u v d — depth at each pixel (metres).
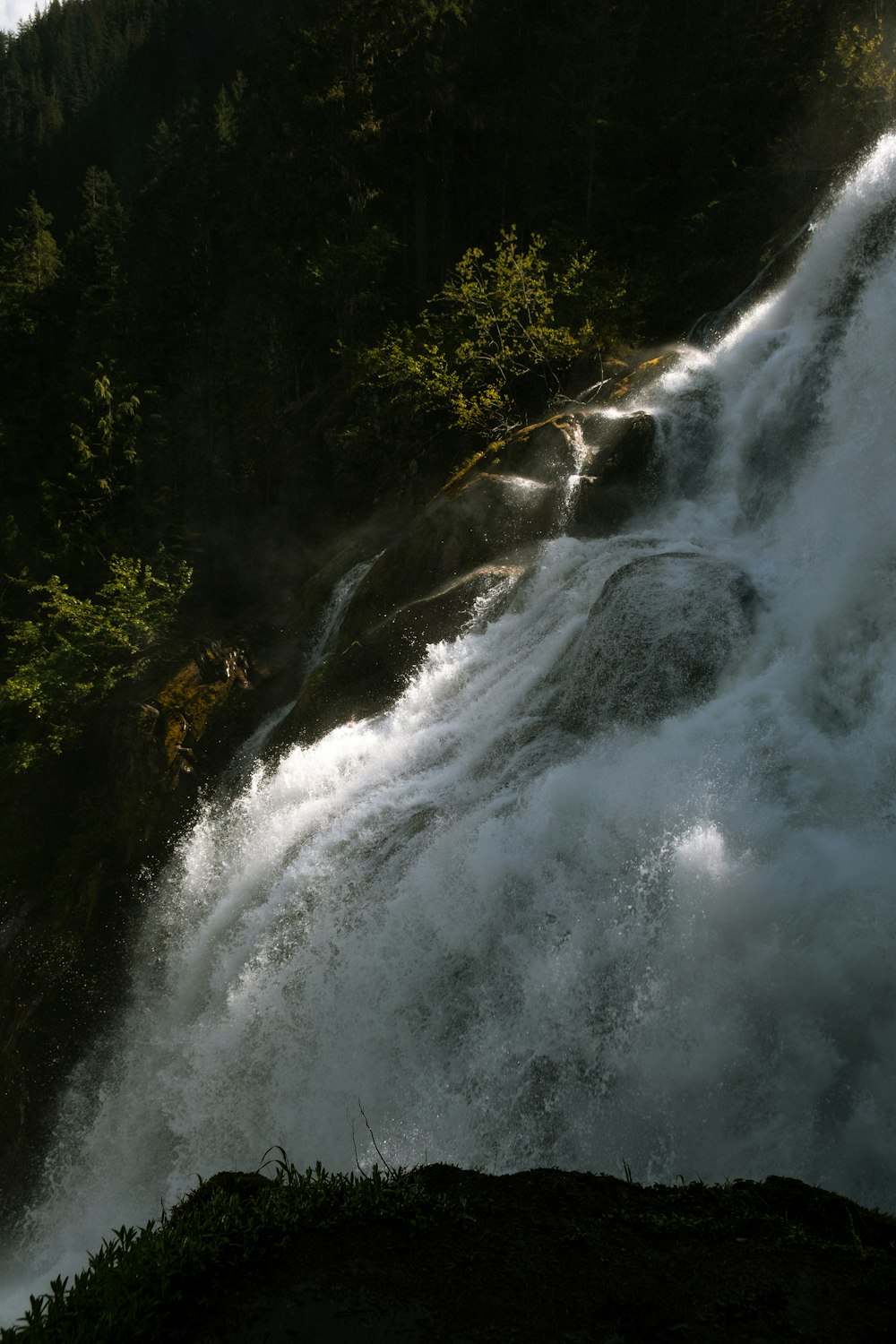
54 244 80.38
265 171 36.72
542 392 23.70
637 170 29.73
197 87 100.19
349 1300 3.70
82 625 21.58
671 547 14.66
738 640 11.94
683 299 24.55
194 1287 3.76
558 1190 4.50
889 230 16.64
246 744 18.42
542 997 9.37
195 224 45.31
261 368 35.69
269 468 32.22
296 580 27.45
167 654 20.67
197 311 43.31
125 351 46.53
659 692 12.08
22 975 17.47
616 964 9.00
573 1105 8.71
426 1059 10.00
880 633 10.53
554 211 32.09
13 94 148.50
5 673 26.62
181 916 15.87
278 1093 11.01
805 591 11.96
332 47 33.31
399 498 24.25
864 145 22.17
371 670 16.11
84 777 21.22
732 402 17.38
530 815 10.62
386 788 13.55
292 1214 4.16
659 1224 4.21
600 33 30.44
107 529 33.62
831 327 16.00
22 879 19.92
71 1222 13.71
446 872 10.80
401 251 35.19
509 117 34.12
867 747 9.75
